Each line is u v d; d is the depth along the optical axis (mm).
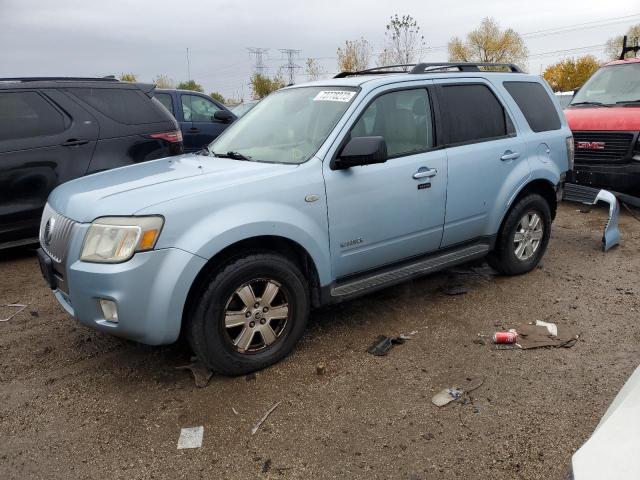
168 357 3742
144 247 2990
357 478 2574
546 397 3180
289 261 3512
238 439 2867
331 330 4098
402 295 4754
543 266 5484
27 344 3979
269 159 3865
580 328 4070
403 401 3170
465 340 3910
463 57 58281
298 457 2723
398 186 3977
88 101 6184
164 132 6656
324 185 3613
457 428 2916
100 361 3713
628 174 7305
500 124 4805
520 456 2691
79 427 2992
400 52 31781
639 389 1761
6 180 5594
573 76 58844
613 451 1531
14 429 2982
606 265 5488
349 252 3820
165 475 2623
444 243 4469
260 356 3480
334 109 3973
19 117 5746
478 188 4531
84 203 3273
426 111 4301
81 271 3062
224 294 3248
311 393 3264
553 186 5227
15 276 5496
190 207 3121
